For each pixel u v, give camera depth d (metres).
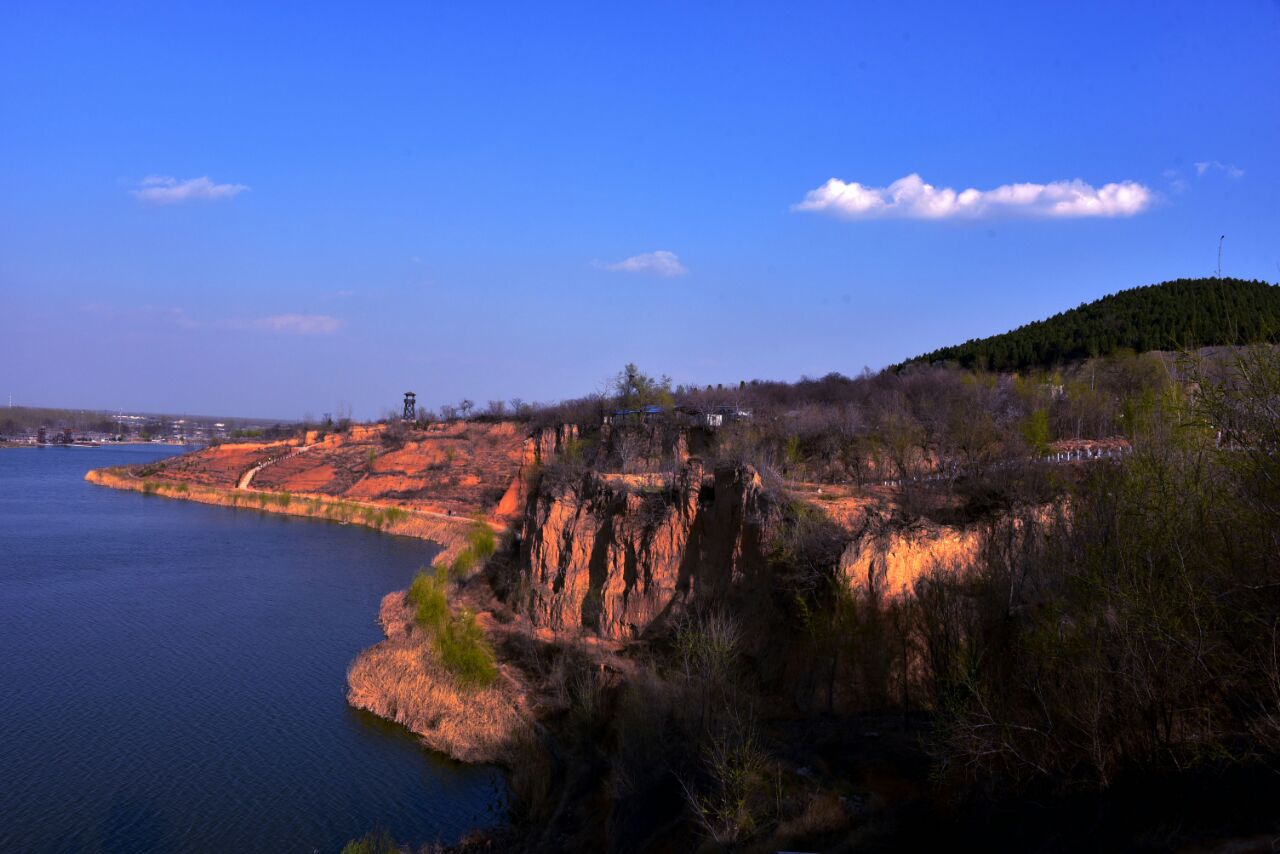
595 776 28.80
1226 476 17.92
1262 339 17.78
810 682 28.78
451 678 37.19
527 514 50.44
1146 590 17.55
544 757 30.77
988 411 49.25
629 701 28.77
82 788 30.25
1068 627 19.22
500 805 29.69
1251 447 17.33
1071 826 17.58
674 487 41.09
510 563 53.94
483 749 32.72
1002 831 18.80
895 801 21.98
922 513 31.64
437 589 48.00
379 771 31.89
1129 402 32.94
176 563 68.62
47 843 26.75
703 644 29.88
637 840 24.47
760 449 47.59
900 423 45.47
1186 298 97.25
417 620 44.84
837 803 22.09
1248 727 16.28
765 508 35.34
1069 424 47.69
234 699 38.56
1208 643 16.38
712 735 25.73
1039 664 19.70
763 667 31.05
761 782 23.62
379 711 36.88
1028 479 30.05
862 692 27.78
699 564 37.69
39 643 46.41
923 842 19.89
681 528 39.06
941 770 20.91
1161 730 17.86
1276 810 15.14
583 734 30.92
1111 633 18.08
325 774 31.59
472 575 54.09
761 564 33.94
